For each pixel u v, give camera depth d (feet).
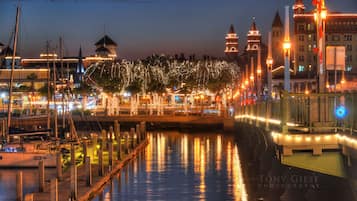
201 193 126.11
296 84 423.23
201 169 166.09
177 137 308.40
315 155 78.43
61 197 111.04
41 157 175.42
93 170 151.43
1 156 175.42
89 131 345.51
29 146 178.81
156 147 243.81
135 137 240.32
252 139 192.34
